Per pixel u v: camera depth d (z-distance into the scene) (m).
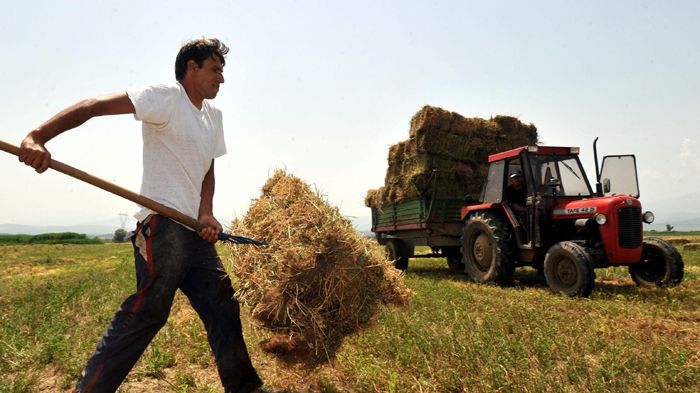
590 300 6.54
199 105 2.91
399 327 4.70
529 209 8.22
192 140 2.74
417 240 11.09
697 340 4.57
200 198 3.04
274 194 3.72
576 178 8.53
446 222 10.26
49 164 2.22
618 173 7.86
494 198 8.96
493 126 10.61
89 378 2.53
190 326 5.04
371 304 3.27
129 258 19.59
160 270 2.62
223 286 2.98
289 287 2.99
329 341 3.11
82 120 2.32
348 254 3.15
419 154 10.28
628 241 7.35
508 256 8.45
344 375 3.66
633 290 7.44
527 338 4.53
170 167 2.71
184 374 3.69
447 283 8.55
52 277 12.23
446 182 10.26
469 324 4.86
